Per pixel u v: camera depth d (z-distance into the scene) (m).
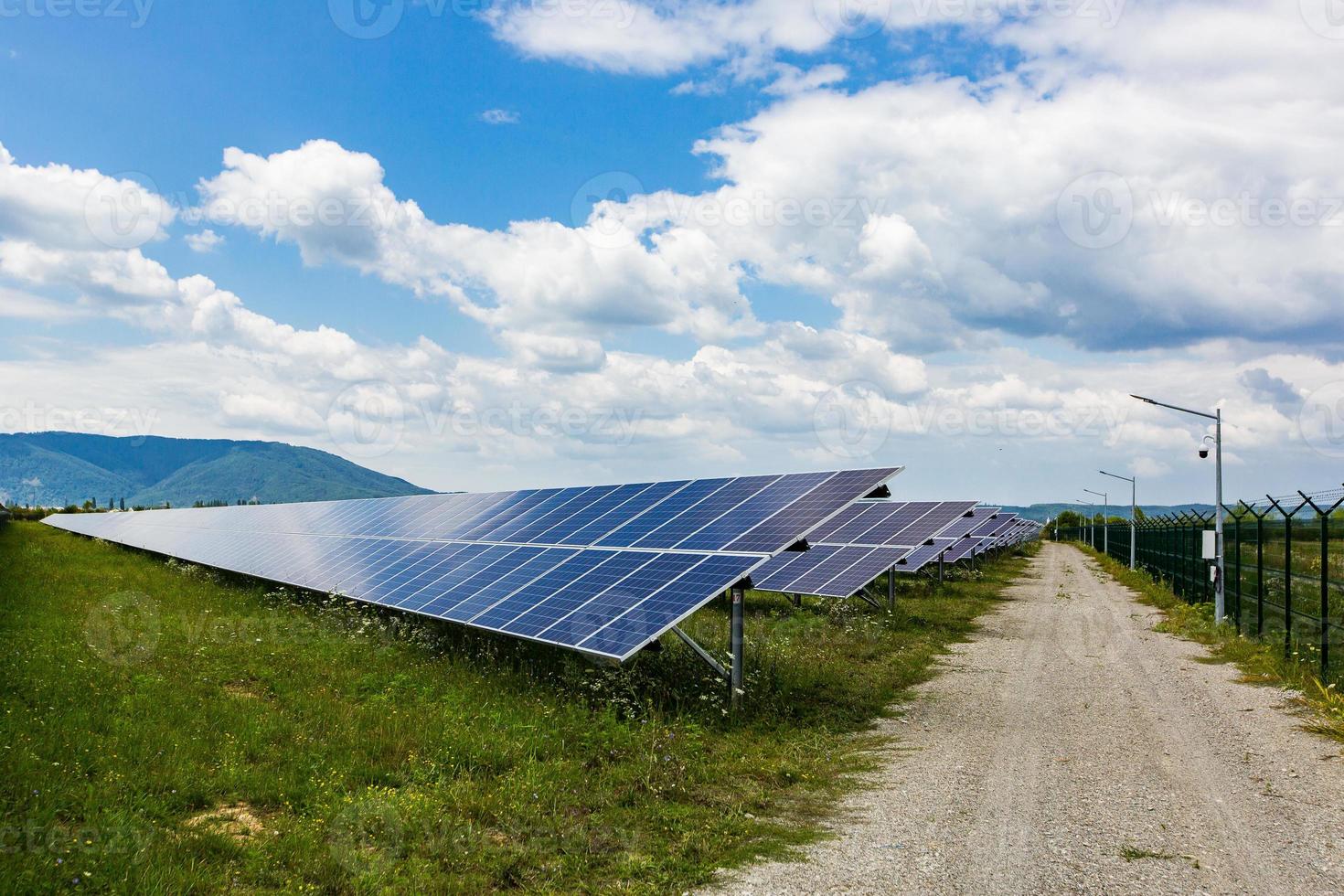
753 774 10.43
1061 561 64.81
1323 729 12.52
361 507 37.81
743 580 13.68
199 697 12.81
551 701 13.16
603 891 7.21
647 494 21.69
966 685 16.22
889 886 7.30
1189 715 13.71
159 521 53.56
